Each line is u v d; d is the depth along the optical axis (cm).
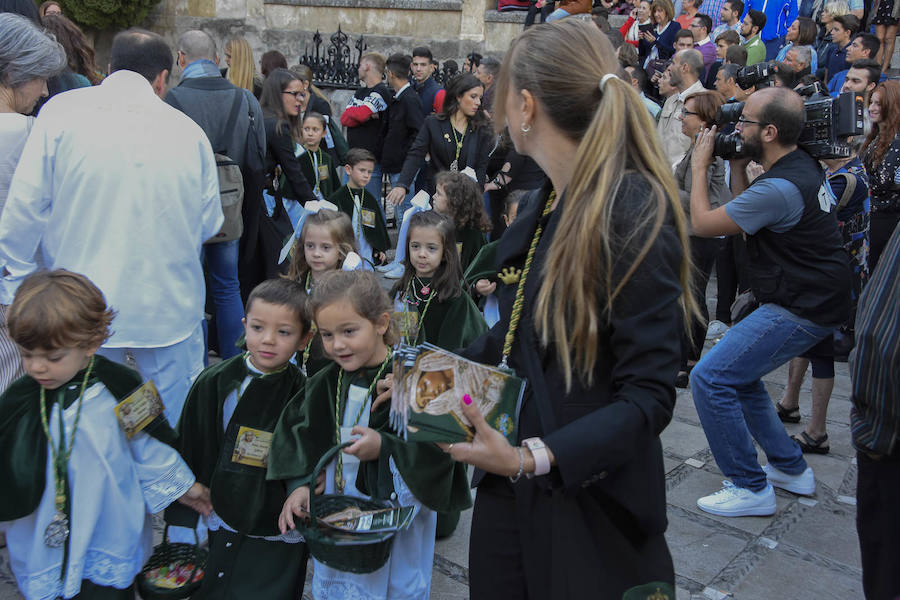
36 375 206
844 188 426
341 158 719
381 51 1295
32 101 309
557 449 139
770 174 306
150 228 288
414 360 155
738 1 888
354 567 204
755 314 329
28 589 214
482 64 726
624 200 140
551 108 151
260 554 240
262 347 232
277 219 551
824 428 410
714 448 347
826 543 331
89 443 213
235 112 422
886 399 193
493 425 150
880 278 198
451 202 427
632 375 140
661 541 160
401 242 451
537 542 158
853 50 750
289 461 229
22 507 209
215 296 447
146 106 294
